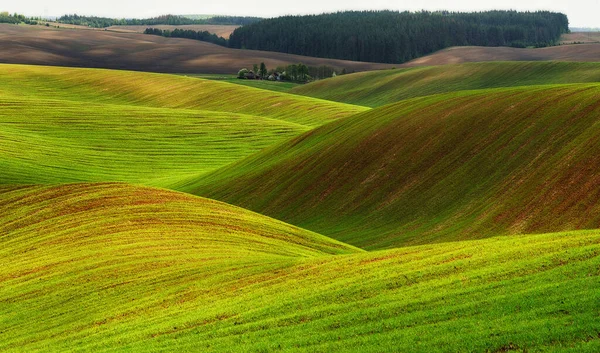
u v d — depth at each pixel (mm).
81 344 28625
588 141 61094
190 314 30172
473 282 27281
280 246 46375
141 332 28500
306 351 23328
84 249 44250
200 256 41062
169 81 191625
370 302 27250
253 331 26344
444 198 63906
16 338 31203
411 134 77625
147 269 38750
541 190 57531
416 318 24609
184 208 55000
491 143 68812
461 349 21469
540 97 75438
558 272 26359
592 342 20234
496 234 54031
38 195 61219
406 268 31453
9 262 44219
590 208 52469
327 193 73438
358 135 83438
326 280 32062
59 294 36344
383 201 67875
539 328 21828
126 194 59469
